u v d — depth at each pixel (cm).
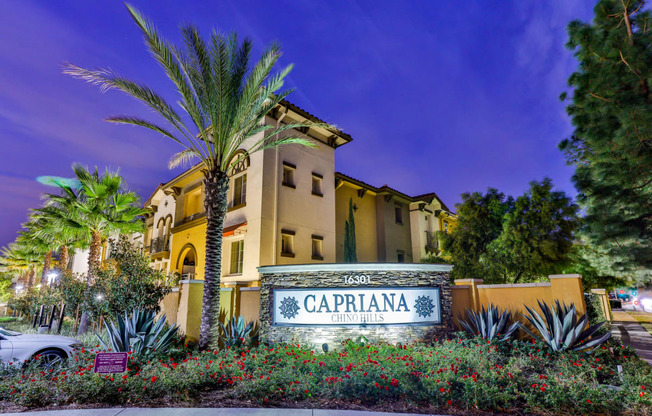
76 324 1592
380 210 2406
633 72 1008
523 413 551
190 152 1416
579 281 924
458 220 1903
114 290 1225
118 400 615
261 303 1079
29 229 2900
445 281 1050
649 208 1045
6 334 840
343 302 995
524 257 1562
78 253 3850
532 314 972
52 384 659
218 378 691
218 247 1059
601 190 1102
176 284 1365
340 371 680
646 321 2014
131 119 1072
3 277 4422
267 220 1655
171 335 920
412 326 984
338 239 2083
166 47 967
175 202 2488
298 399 622
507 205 1802
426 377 634
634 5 1042
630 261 1072
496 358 773
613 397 550
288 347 916
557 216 1540
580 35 1094
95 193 1747
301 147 1902
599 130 1047
